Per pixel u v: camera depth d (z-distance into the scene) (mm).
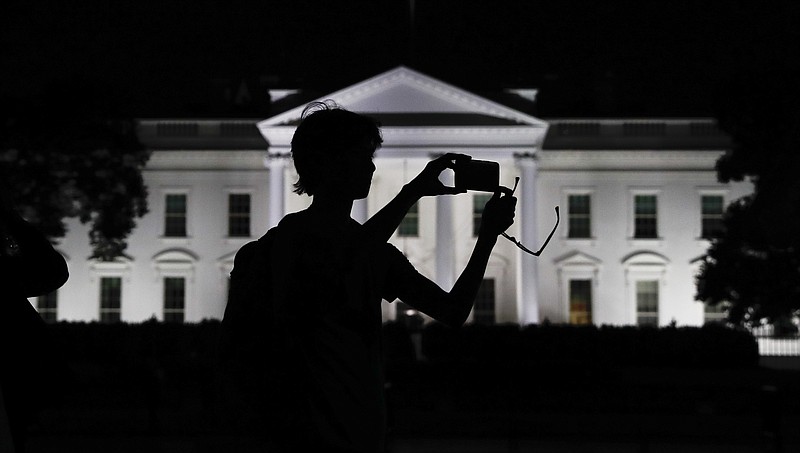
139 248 54281
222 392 3039
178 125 54656
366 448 2904
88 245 54312
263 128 47625
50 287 3498
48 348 3434
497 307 52219
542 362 31422
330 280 2980
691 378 35375
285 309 2963
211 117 55125
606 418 24141
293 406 2900
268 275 3064
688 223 53812
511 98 49688
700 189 53969
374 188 50938
